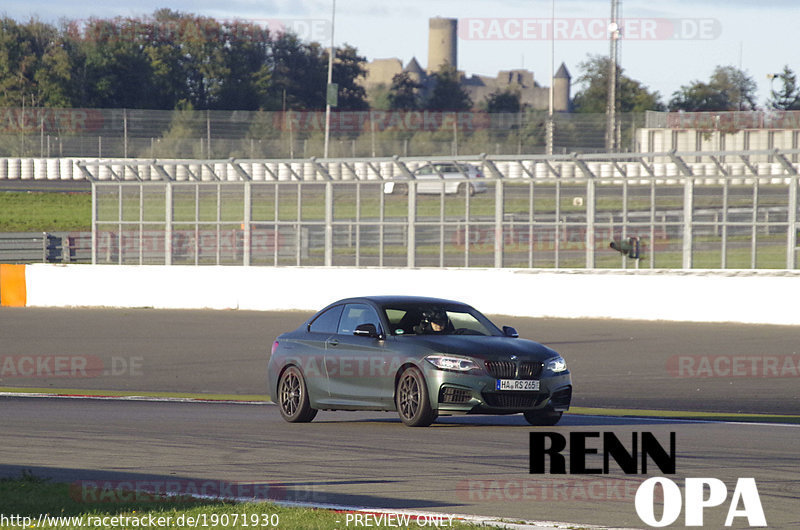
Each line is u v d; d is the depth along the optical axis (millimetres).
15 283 115500
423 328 48000
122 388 64750
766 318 89750
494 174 100312
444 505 29547
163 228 112688
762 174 92500
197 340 86438
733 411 53125
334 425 47844
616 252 97875
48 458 37938
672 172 117688
